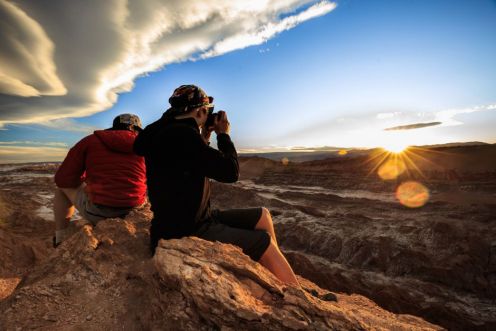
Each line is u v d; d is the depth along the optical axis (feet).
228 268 6.21
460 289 38.68
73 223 11.04
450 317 32.91
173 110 7.30
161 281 6.10
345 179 152.25
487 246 43.73
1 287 18.86
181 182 6.97
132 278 7.26
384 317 8.18
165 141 6.73
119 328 6.02
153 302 6.11
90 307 6.50
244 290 5.87
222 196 93.45
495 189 100.01
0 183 122.42
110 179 9.79
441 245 45.73
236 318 5.23
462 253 42.78
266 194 119.24
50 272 7.71
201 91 7.44
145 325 6.00
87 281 7.17
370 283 39.93
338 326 5.32
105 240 8.47
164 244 6.64
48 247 27.32
